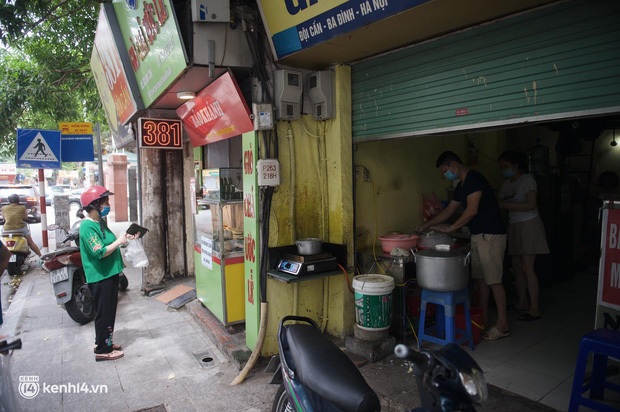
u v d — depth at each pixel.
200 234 4.91
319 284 3.86
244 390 3.21
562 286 5.22
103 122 11.21
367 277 3.52
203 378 3.42
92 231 3.66
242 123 3.58
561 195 5.40
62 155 7.62
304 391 2.08
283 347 2.36
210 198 4.44
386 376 3.10
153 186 5.89
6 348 1.91
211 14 3.12
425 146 4.75
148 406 3.03
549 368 3.15
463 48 2.74
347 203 3.74
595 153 5.77
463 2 2.30
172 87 3.94
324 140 3.81
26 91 8.66
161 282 6.05
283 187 3.64
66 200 8.98
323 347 2.15
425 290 3.38
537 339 3.67
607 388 2.54
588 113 2.22
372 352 3.32
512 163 4.19
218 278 4.26
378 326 3.41
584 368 2.28
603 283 2.67
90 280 3.71
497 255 3.68
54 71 8.80
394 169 4.45
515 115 2.51
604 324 2.67
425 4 2.30
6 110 8.80
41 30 8.52
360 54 3.37
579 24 2.22
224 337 4.05
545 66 2.36
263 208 3.48
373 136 3.50
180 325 4.66
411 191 4.62
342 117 3.64
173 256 6.32
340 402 1.82
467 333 3.43
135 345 4.12
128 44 4.68
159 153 5.93
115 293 3.84
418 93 3.06
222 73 3.55
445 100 2.88
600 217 2.73
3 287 6.96
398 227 4.50
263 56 3.46
